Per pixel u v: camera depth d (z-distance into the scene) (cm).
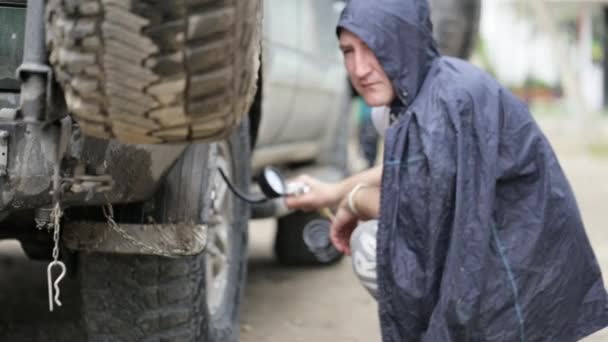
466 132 276
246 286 550
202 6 217
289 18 552
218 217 400
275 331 459
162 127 233
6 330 436
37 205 270
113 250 322
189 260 342
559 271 286
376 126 330
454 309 270
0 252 623
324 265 608
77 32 222
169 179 323
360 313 500
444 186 272
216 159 338
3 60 282
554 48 1919
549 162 287
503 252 280
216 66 223
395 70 288
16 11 281
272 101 513
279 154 568
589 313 296
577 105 1942
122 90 226
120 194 297
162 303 340
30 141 259
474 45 793
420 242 278
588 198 1030
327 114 654
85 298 341
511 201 285
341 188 343
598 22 2694
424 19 290
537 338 287
